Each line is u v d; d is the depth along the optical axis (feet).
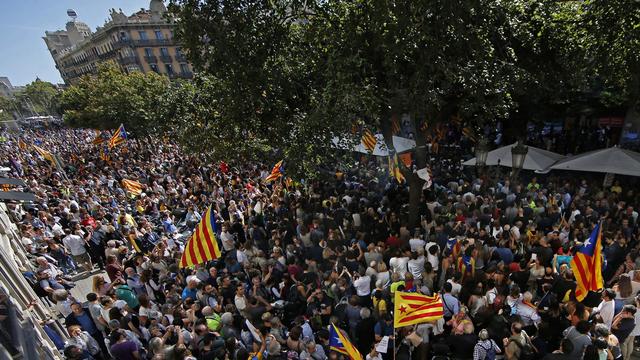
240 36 26.89
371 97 25.98
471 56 29.30
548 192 39.81
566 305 19.77
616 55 33.30
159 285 28.71
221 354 18.69
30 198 38.63
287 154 31.86
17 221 46.55
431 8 25.08
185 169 70.18
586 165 38.40
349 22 27.25
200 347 19.86
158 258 30.60
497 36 33.71
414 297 18.76
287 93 31.55
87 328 23.07
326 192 45.14
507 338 18.45
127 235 36.14
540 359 18.94
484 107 29.73
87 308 24.02
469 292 23.16
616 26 30.53
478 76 28.19
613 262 26.71
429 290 23.47
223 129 37.11
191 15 26.30
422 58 26.55
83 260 39.24
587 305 21.52
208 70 28.55
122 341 19.61
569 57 37.70
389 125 33.55
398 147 51.13
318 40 30.07
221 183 56.18
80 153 116.06
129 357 19.49
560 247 25.23
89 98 122.31
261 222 38.52
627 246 28.48
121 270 30.14
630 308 18.92
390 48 25.53
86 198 52.49
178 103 62.69
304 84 32.60
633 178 45.88
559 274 23.40
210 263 31.81
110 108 104.73
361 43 27.53
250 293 25.82
